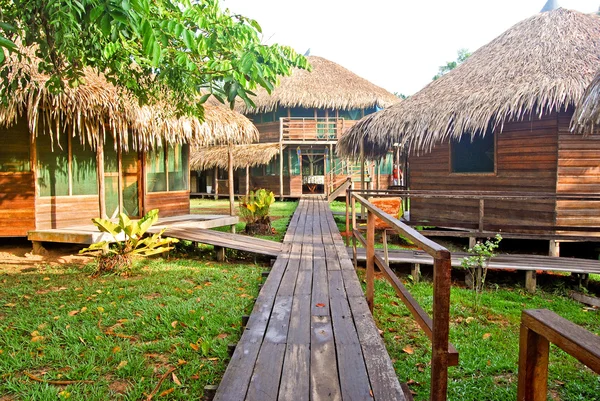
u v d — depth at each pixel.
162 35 2.88
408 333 3.88
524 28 9.55
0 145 7.18
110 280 5.46
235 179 24.84
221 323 3.86
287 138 21.88
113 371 3.00
